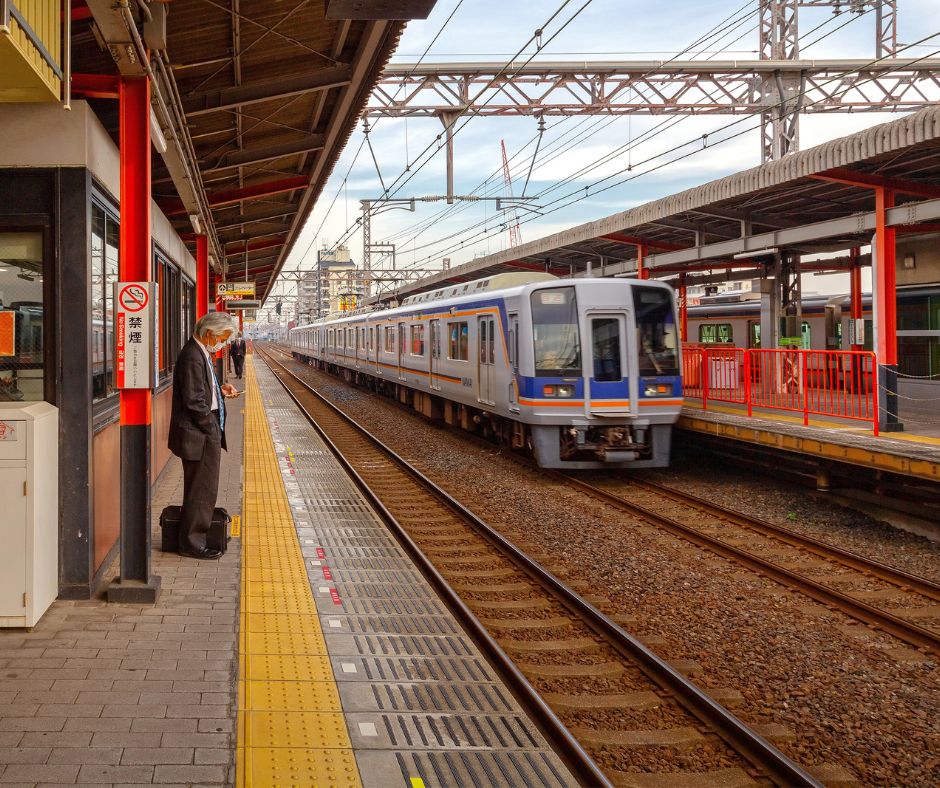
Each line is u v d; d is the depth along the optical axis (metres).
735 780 3.82
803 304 23.30
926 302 14.63
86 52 6.57
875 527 9.16
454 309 16.28
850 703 4.69
